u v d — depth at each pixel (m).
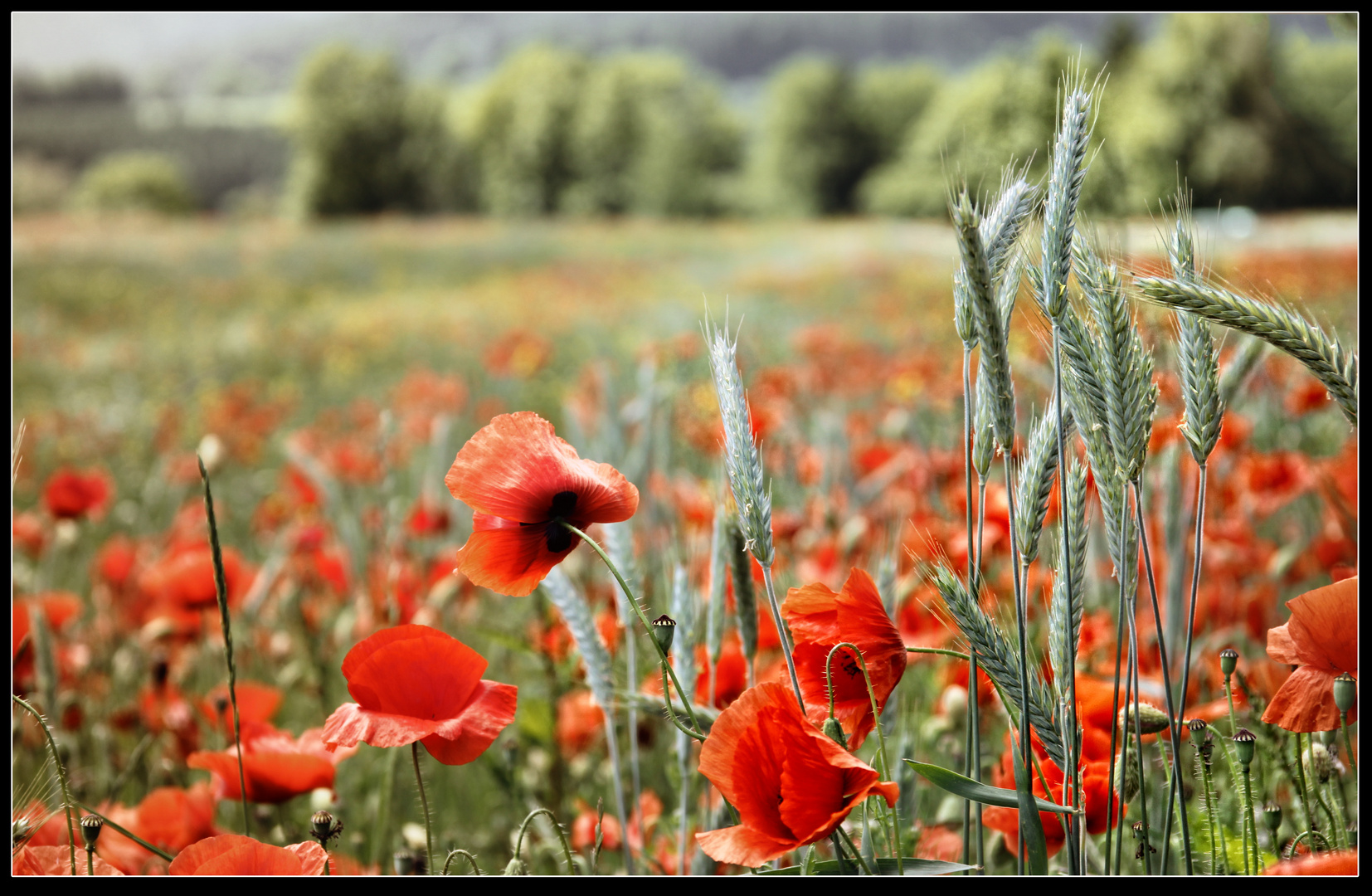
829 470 3.20
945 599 1.06
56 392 11.98
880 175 54.28
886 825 1.19
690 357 3.96
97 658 3.19
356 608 3.05
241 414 7.26
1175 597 1.90
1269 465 2.75
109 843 1.56
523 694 2.53
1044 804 0.99
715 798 1.37
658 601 2.18
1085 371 1.01
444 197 55.97
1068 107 1.02
